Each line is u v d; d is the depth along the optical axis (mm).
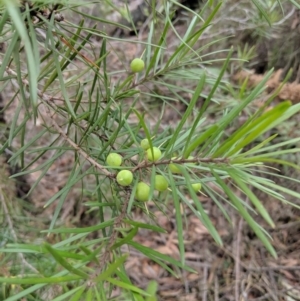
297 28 693
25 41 115
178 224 162
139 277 719
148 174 208
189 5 781
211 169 167
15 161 376
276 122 142
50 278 153
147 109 544
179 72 277
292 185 680
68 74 497
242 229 764
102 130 266
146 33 841
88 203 206
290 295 691
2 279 148
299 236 750
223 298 695
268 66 755
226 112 239
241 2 641
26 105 208
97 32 237
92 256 167
